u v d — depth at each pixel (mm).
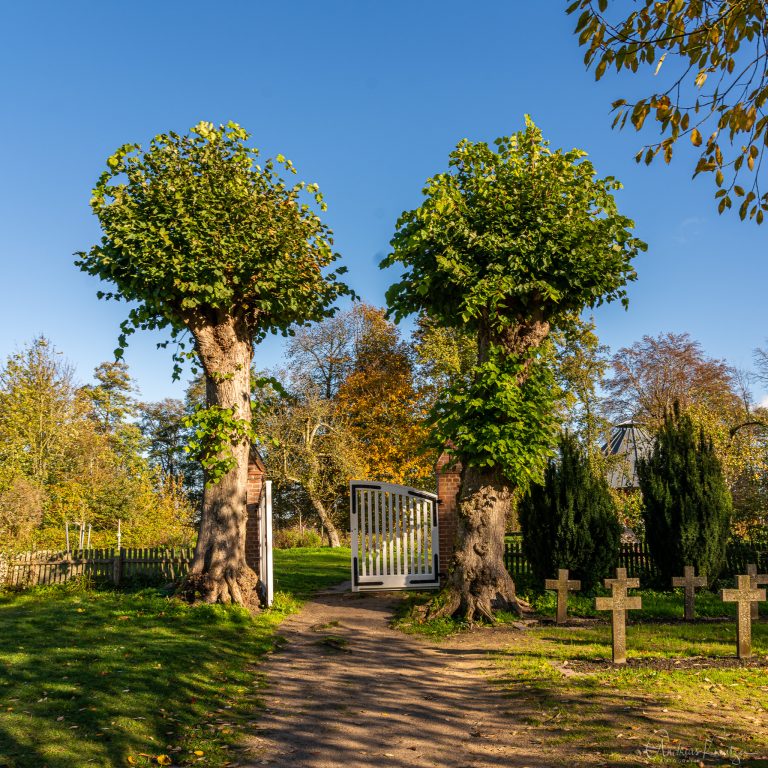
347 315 40938
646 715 6496
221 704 7445
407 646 10711
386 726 6738
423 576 16047
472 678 8570
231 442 13883
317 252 14766
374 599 15336
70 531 25891
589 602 13766
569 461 15016
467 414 12664
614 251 12672
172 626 11352
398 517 16234
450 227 12648
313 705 7504
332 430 36125
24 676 7973
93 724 6461
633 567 16219
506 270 12445
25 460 27219
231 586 13391
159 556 15820
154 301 12977
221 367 13984
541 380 13039
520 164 12883
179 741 6266
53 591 15406
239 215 13148
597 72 5676
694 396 40000
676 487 15461
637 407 41875
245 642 10594
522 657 9445
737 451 22766
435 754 5930
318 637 11344
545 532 14891
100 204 12922
